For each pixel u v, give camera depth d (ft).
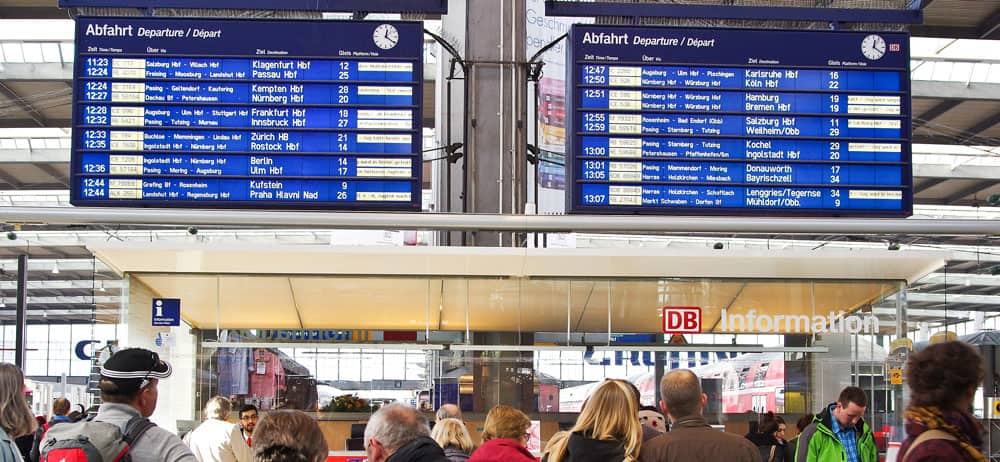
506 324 36.73
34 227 93.71
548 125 48.44
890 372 36.52
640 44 26.02
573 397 36.45
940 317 36.76
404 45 25.77
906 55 26.68
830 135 26.22
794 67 26.30
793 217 25.39
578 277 36.94
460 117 38.55
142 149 25.26
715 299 37.09
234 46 25.63
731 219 24.62
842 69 26.45
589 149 25.57
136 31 25.58
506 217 24.31
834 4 28.25
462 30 38.73
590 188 25.46
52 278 120.88
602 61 25.88
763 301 37.11
